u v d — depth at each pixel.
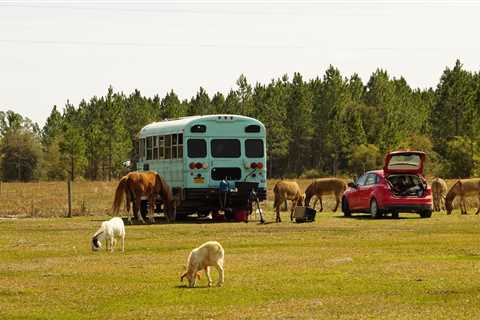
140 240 26.83
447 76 132.62
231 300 15.27
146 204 39.66
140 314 14.01
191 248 24.38
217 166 35.91
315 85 167.62
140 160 41.47
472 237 26.66
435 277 17.56
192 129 35.69
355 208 38.34
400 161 36.41
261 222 34.84
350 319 13.34
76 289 16.62
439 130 131.00
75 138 136.38
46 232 30.33
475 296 15.28
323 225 32.59
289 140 148.75
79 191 74.25
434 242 25.19
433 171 113.94
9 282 17.61
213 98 171.50
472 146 109.88
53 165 141.62
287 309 14.27
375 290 16.11
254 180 36.28
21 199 59.47
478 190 39.53
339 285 16.75
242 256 21.77
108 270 19.34
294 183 35.72
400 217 37.59
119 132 142.88
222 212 39.62
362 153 123.56
